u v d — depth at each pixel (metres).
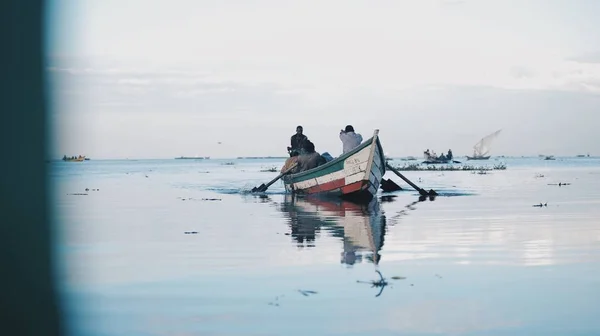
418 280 7.66
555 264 8.70
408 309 6.33
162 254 9.73
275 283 7.54
